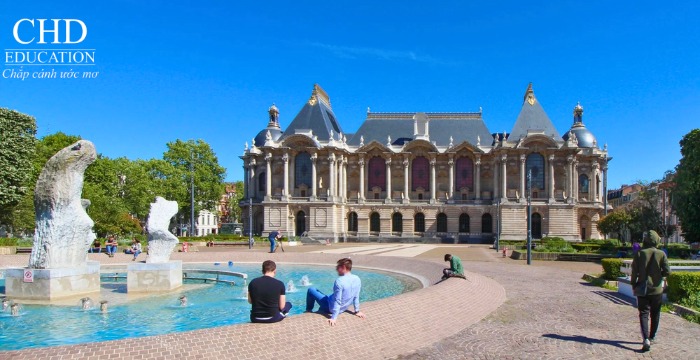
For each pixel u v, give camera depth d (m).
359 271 45.66
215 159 127.88
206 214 198.50
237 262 53.06
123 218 89.62
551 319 21.81
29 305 27.09
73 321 23.19
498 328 20.09
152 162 119.06
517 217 111.44
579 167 118.50
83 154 30.30
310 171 117.19
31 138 69.75
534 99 121.00
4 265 47.22
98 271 31.83
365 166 121.50
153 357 12.60
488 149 119.25
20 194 67.94
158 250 33.41
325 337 15.37
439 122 126.69
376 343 16.34
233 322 22.98
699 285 23.77
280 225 114.25
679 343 17.48
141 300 28.83
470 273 32.28
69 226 30.12
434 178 118.69
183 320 23.39
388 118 127.50
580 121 124.25
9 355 11.81
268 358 13.82
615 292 29.55
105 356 12.23
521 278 36.94
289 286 33.81
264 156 118.38
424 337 17.95
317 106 123.12
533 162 113.44
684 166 65.56
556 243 81.94
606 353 16.36
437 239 112.50
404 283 37.34
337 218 116.25
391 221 119.19
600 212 117.44
